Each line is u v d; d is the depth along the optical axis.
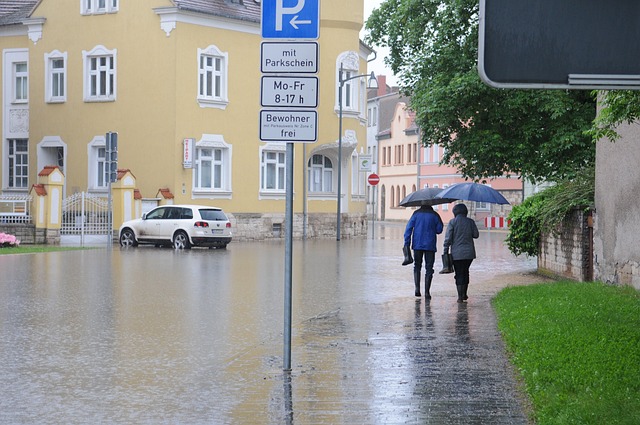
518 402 9.10
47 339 14.05
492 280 24.02
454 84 31.34
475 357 11.84
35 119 50.31
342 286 22.88
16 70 51.50
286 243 11.12
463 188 19.34
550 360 10.23
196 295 20.45
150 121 47.53
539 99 30.97
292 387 10.14
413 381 10.28
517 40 7.12
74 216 42.91
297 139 10.87
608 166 19.81
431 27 34.62
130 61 47.94
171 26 46.97
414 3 34.44
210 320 16.31
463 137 32.53
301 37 10.82
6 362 12.05
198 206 40.06
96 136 48.66
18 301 19.08
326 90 52.66
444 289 22.12
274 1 10.82
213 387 10.27
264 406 9.23
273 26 10.83
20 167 51.53
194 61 47.69
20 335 14.45
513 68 7.13
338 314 16.67
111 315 16.92
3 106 51.53
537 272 26.66
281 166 52.19
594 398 8.19
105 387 10.37
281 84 10.85
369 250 39.78
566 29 7.11
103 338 14.16
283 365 11.42
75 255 34.25
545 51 7.12
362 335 13.99
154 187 47.47
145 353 12.77
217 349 13.12
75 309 17.78
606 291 17.34
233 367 11.42
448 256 18.70
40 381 10.75
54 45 49.75
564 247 23.36
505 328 13.70
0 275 25.17
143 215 41.06
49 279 24.06
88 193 45.09
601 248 20.38
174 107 46.94
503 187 82.56
